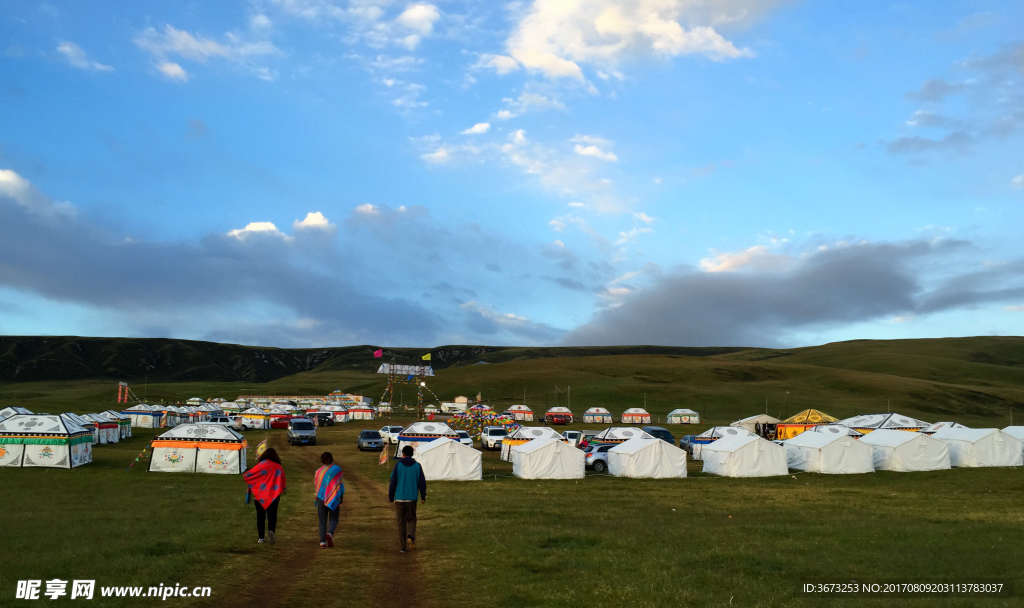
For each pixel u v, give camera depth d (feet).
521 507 75.51
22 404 246.88
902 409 359.66
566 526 59.41
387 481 104.83
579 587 35.99
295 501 77.30
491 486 104.22
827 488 104.12
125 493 83.10
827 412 344.90
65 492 82.94
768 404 363.15
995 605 32.53
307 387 525.34
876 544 49.57
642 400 372.17
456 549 47.14
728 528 58.18
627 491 98.53
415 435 146.61
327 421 264.93
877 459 131.34
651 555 44.39
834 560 43.09
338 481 47.06
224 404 294.25
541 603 33.17
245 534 50.19
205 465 111.55
